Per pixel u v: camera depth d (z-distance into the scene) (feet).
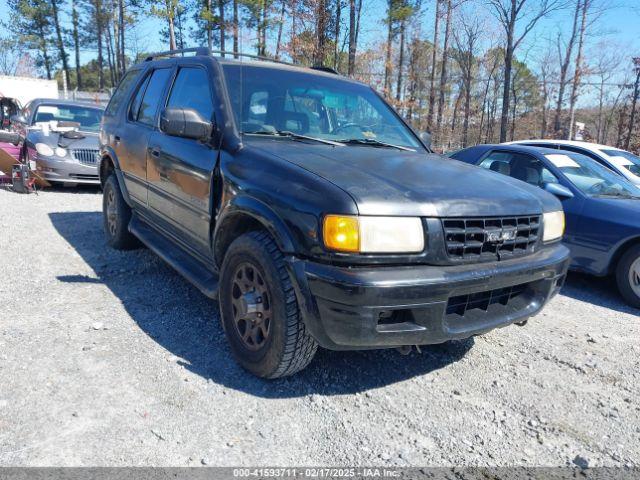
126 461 7.78
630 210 17.56
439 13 92.38
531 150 21.65
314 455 8.27
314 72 14.52
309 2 77.30
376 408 9.75
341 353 11.87
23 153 32.12
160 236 15.78
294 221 9.00
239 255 10.29
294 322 9.27
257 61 14.03
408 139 14.35
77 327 12.20
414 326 8.84
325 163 10.09
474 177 10.96
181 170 12.87
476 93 124.36
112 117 18.88
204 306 13.96
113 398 9.37
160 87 15.71
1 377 9.78
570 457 8.75
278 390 10.09
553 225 11.34
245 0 96.94
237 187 10.41
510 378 11.35
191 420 8.91
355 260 8.52
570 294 18.48
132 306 13.71
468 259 9.34
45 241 19.58
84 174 30.83
